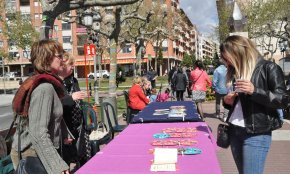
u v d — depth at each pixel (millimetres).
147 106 9039
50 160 3223
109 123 7680
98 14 19000
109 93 12719
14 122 3521
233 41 4164
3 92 43875
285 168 7371
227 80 4391
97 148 6578
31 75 3537
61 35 87250
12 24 47781
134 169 3432
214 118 14859
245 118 4090
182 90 20656
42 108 3279
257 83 4039
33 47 3555
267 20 45844
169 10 46312
